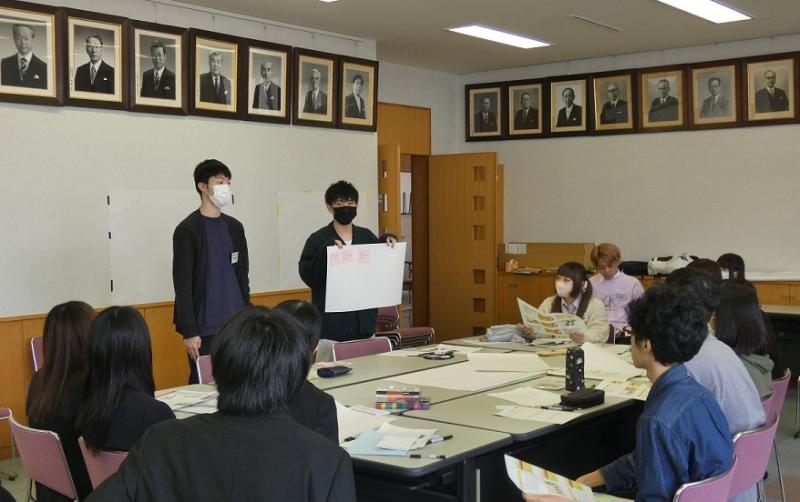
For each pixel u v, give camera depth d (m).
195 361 4.25
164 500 1.41
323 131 6.80
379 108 8.21
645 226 7.94
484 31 6.88
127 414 2.40
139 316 2.50
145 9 5.57
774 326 6.48
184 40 5.70
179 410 2.97
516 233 8.81
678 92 7.64
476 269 8.50
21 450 2.64
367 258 4.50
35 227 5.02
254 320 1.51
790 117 7.07
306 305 2.88
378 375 3.69
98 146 5.31
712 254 7.57
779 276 6.79
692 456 2.17
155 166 5.62
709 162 7.53
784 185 7.15
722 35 7.09
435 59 8.15
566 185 8.44
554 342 4.71
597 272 6.23
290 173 6.54
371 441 2.49
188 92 5.75
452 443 2.52
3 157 4.87
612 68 8.04
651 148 7.86
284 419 1.47
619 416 3.71
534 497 2.15
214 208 4.40
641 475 2.20
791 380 6.48
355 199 4.68
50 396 2.65
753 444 2.46
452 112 9.09
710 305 3.21
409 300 10.88
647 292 2.35
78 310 2.71
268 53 6.28
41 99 4.97
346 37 6.98
